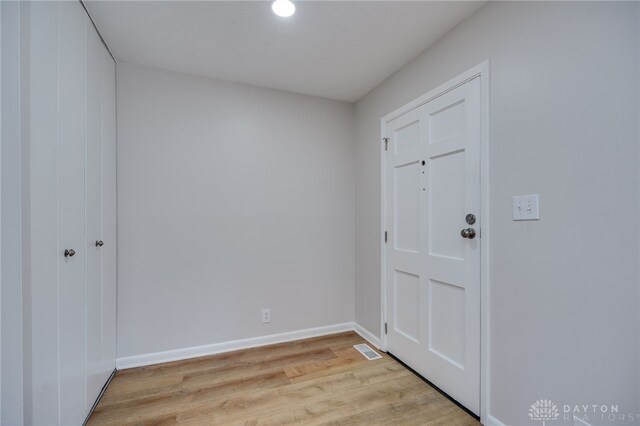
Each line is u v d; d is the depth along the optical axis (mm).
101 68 1778
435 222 1854
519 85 1338
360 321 2729
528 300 1294
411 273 2062
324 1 1502
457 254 1686
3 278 979
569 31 1144
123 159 2072
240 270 2412
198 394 1766
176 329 2207
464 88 1638
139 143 2121
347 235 2812
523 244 1315
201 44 1880
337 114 2787
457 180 1690
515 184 1354
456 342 1688
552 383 1198
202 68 2186
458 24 1679
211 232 2318
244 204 2432
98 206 1688
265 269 2500
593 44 1070
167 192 2193
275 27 1717
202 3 1515
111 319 1931
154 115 2166
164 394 1763
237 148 2410
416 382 1903
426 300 1921
